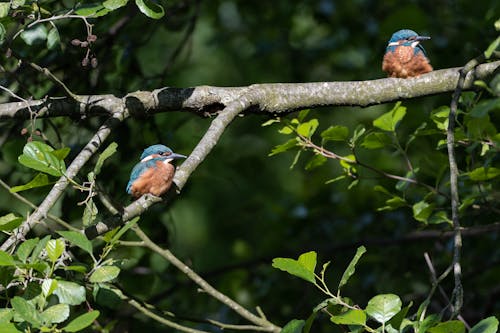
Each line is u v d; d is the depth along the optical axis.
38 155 6.90
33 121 8.27
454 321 5.93
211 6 16.06
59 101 8.70
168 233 11.99
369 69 14.15
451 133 7.48
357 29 15.09
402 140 11.30
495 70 8.52
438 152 9.53
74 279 7.03
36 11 7.79
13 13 7.70
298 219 14.13
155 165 7.91
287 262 6.70
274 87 8.74
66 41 10.29
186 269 9.42
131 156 11.65
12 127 11.24
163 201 7.70
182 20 13.23
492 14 9.74
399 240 12.87
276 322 13.22
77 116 8.78
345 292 13.20
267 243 14.16
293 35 15.74
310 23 16.22
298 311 12.55
